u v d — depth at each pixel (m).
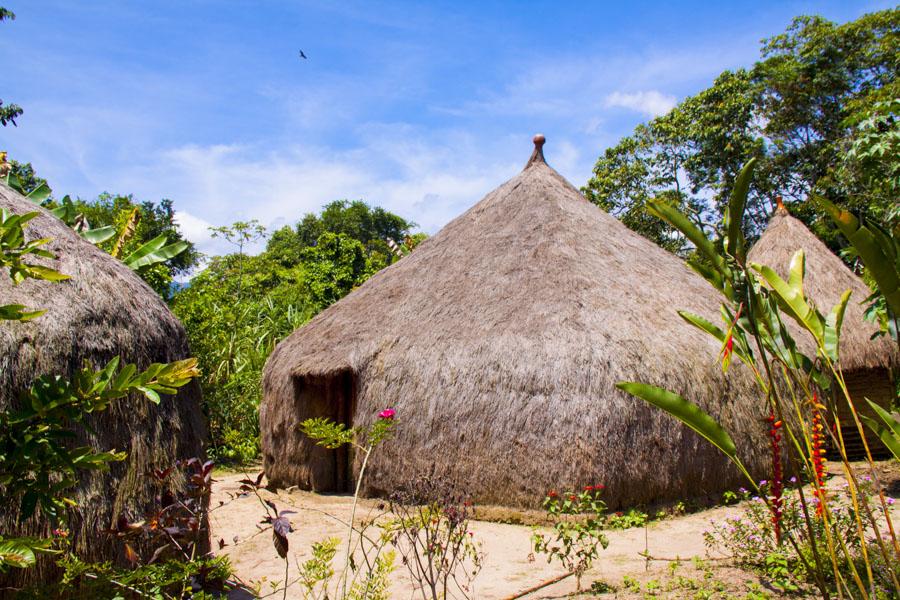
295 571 5.07
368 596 3.54
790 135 25.38
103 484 3.64
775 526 4.07
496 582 4.77
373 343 7.97
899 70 22.91
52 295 3.74
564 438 6.55
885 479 7.79
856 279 10.88
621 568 5.00
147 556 3.76
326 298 19.17
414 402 7.30
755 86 25.25
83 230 5.69
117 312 3.98
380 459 7.41
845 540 4.37
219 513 7.21
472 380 7.06
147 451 3.91
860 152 6.39
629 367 6.74
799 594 4.03
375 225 51.41
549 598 4.36
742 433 7.12
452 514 4.20
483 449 6.82
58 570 3.32
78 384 2.54
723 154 24.95
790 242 11.20
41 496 2.53
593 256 8.28
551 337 7.00
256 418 11.30
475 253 8.77
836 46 24.17
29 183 21.02
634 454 6.54
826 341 3.40
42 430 2.51
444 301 8.12
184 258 36.84
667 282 8.46
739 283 3.27
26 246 2.40
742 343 3.46
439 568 4.08
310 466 8.29
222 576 3.65
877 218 7.78
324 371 8.00
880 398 9.57
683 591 4.23
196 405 4.50
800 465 7.35
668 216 3.28
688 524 6.30
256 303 14.45
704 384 7.04
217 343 11.31
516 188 9.71
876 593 3.71
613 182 26.47
